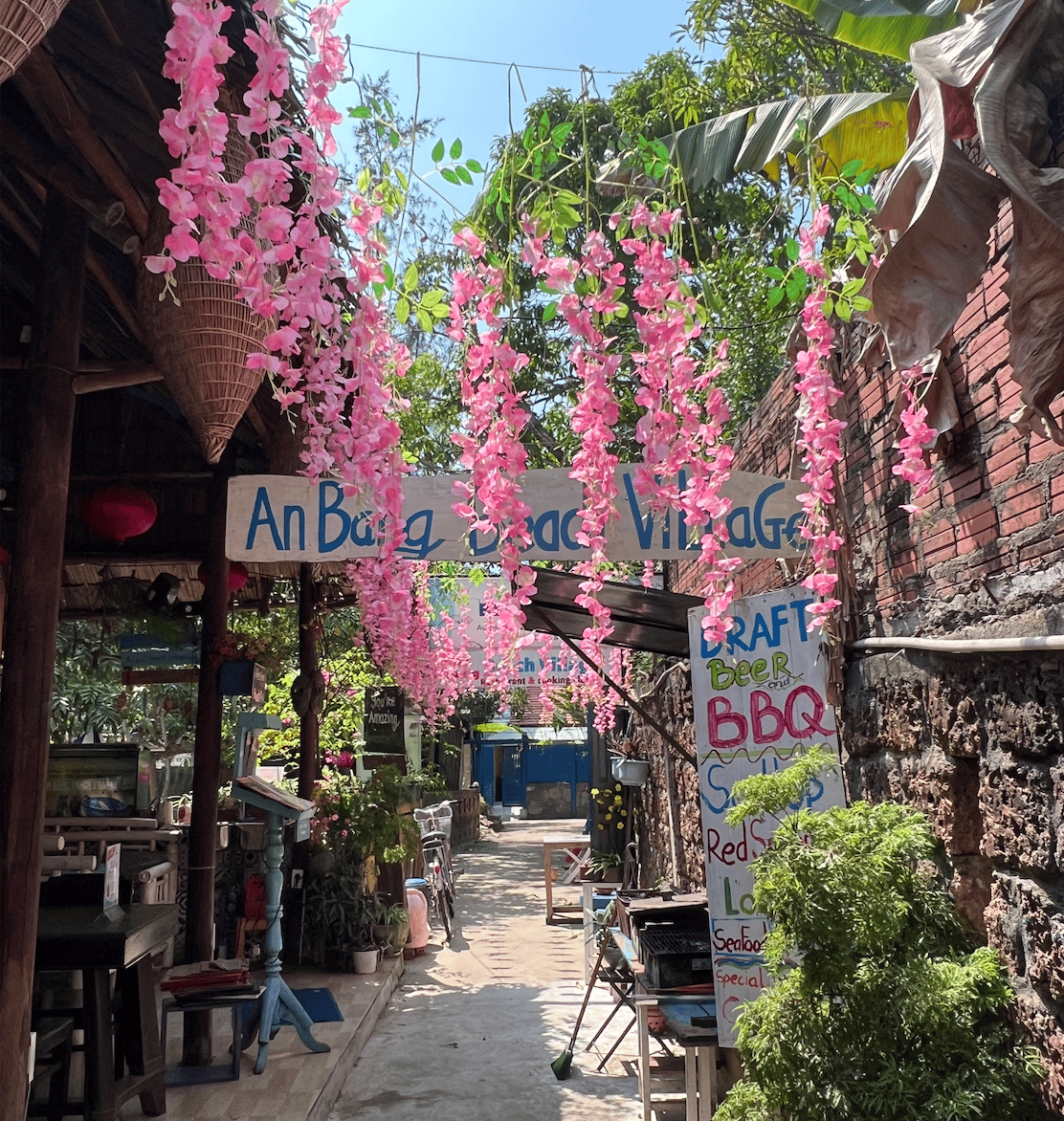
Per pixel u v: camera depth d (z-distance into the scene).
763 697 3.23
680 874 6.59
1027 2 1.59
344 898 6.81
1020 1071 2.03
